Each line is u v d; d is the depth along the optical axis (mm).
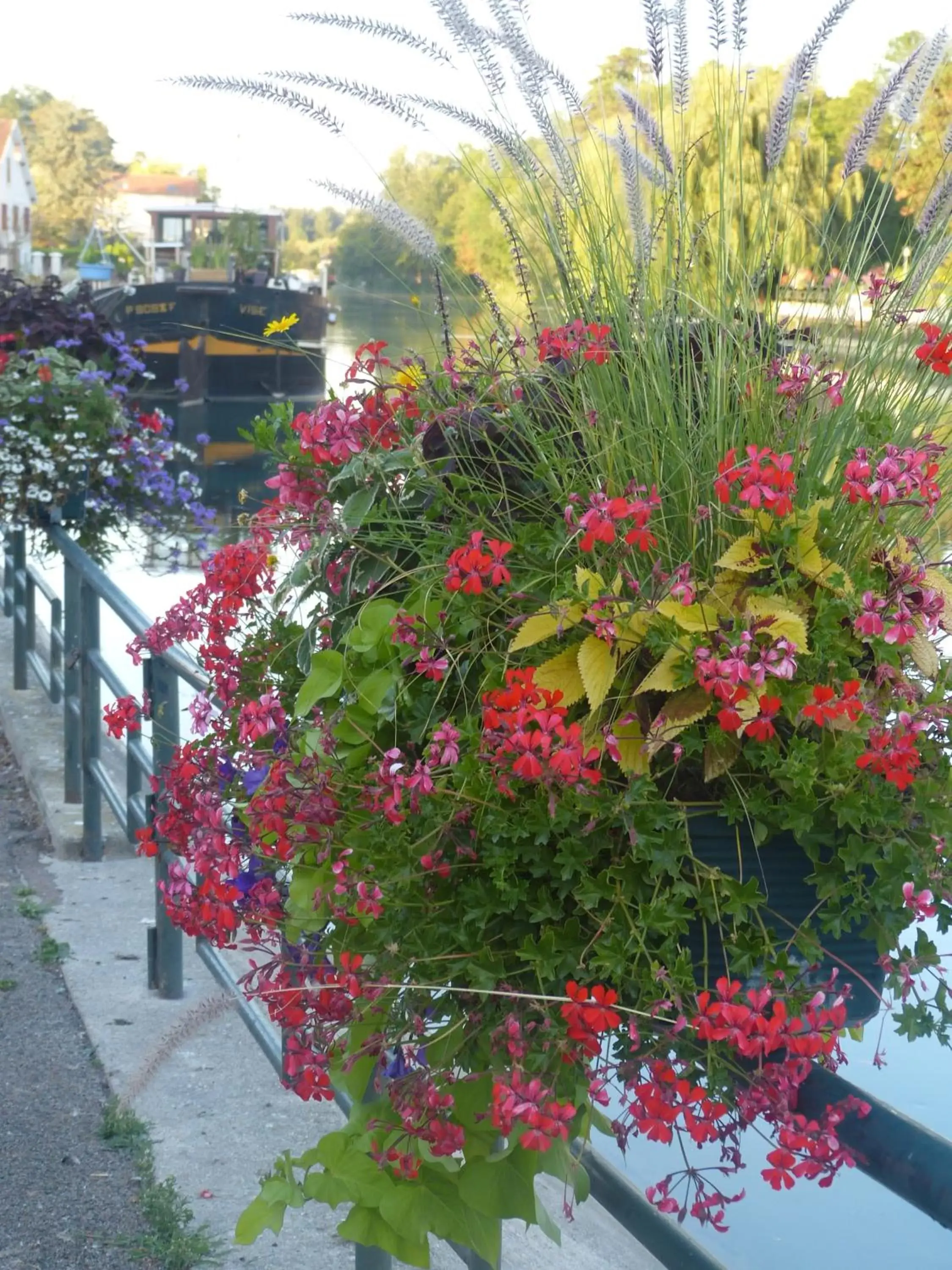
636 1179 2791
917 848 1253
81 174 94312
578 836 1257
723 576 1390
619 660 1355
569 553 1484
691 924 1299
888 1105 1116
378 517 1623
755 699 1250
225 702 1753
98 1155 2926
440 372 1688
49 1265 2527
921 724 1240
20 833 5102
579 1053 1196
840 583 1324
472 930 1300
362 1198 1412
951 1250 2592
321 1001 1409
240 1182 2805
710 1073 1172
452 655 1450
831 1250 2559
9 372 6027
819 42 1804
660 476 1547
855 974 1245
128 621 3537
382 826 1363
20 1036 3482
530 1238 2609
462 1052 1336
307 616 1748
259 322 18000
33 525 6172
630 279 1739
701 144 1874
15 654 6715
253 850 1539
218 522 6621
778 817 1268
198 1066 3289
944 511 1627
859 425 1585
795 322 1765
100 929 4180
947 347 1510
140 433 6406
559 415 1654
